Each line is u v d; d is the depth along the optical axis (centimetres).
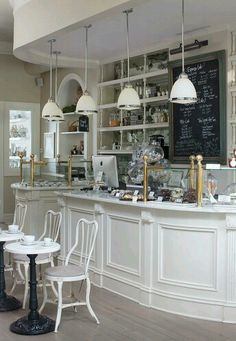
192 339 368
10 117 952
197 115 595
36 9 577
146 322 407
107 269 510
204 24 552
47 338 372
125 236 483
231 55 549
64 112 876
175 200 443
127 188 534
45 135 957
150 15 515
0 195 942
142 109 704
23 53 661
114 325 400
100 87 769
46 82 954
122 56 718
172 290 431
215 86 568
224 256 407
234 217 399
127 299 473
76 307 445
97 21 512
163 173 486
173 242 430
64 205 579
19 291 495
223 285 409
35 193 678
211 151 577
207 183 434
